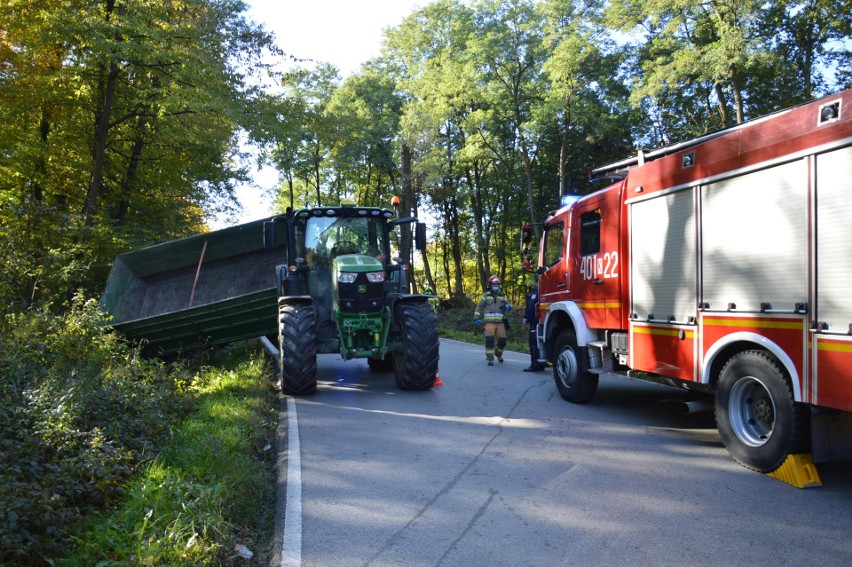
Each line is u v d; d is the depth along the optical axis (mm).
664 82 20609
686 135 27750
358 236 10031
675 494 4594
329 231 9891
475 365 12234
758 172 5023
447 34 35031
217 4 15367
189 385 7758
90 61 13859
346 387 9516
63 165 14922
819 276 4418
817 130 4434
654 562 3492
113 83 14547
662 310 6281
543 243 9242
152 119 16016
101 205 16109
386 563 3533
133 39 13352
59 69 13898
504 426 6859
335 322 9297
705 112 28484
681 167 5961
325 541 3836
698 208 5750
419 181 30906
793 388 4637
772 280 4863
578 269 8094
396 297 9414
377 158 37250
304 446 6039
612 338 7316
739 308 5199
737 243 5242
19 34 12945
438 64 34750
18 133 14133
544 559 3557
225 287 11523
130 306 11109
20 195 14586
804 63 22641
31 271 8375
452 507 4398
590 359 7758
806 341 4512
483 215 42062
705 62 19656
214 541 3566
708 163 5586
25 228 8844
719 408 5445
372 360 11250
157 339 10211
